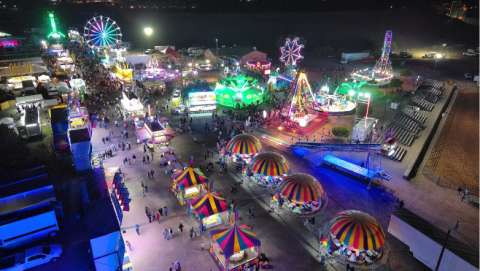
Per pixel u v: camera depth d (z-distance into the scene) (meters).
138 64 87.12
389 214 33.31
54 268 25.89
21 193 29.16
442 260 25.67
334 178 39.62
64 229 29.12
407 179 39.72
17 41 95.62
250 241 26.78
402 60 106.50
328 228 29.56
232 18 171.50
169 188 37.09
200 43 131.50
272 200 35.03
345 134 49.97
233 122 55.31
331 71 92.50
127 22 166.50
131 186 37.31
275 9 190.75
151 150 44.59
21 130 47.16
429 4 182.62
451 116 62.59
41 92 62.19
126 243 28.67
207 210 30.47
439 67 98.44
